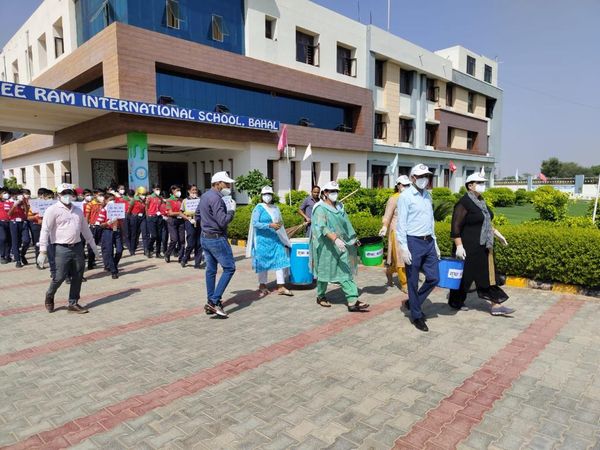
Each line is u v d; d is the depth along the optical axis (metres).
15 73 27.64
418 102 29.58
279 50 20.48
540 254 6.35
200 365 4.04
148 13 15.96
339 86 23.25
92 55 16.02
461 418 3.04
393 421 3.02
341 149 24.05
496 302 5.09
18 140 24.72
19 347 4.61
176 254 11.13
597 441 2.75
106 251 8.01
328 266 5.55
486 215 5.03
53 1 20.33
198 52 16.97
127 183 20.25
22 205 9.64
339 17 23.50
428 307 5.71
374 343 4.46
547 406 3.17
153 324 5.29
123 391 3.56
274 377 3.74
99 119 15.46
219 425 3.01
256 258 6.38
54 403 3.39
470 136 36.47
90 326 5.27
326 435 2.87
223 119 17.03
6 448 2.80
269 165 20.58
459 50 33.56
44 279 8.19
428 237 4.84
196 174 22.55
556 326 4.83
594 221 8.41
